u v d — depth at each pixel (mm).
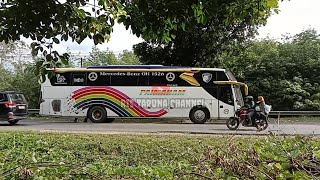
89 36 6102
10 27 5352
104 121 26359
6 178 5930
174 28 5727
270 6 5906
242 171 5184
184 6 5375
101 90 26312
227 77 25469
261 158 5641
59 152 12891
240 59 33875
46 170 6094
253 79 33625
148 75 26172
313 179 4863
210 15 5551
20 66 36406
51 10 5316
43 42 5938
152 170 6539
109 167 6848
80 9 5801
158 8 5418
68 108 26312
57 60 6098
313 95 31703
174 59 31109
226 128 21906
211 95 25578
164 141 15195
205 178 5309
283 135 7953
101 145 14492
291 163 5387
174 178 5773
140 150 13875
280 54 34688
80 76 26453
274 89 32719
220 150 6031
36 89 34812
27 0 5195
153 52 30984
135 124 25109
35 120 28672
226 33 29594
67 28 5859
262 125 20047
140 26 5566
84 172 6215
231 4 5750
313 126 23453
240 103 25406
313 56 33969
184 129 21281
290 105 32281
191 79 25781
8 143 14422
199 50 30297
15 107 24078
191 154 9883
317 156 5617
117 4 5668
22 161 8148
